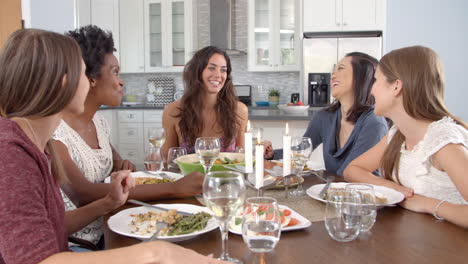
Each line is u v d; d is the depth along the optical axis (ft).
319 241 3.19
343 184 4.77
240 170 4.98
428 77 4.32
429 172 4.44
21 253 2.20
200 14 19.42
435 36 17.08
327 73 16.14
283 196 4.64
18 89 2.63
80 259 2.28
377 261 2.81
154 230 3.36
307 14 16.48
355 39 15.96
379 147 5.39
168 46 18.71
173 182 4.48
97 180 5.48
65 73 2.68
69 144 5.02
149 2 18.58
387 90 4.56
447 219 3.64
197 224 3.36
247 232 2.79
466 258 2.85
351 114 6.56
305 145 4.86
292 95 17.04
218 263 2.41
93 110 5.56
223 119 7.70
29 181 2.36
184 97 7.74
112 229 3.37
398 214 3.91
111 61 5.36
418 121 4.51
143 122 17.44
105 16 18.45
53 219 2.69
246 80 19.39
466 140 4.12
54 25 16.44
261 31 17.65
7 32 15.75
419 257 2.87
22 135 2.53
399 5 17.08
